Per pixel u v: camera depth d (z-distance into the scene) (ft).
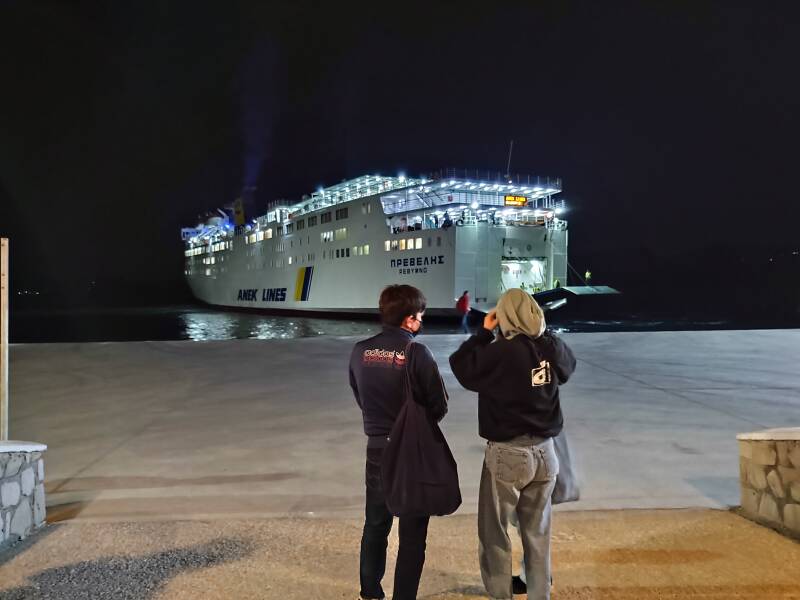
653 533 10.23
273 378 28.14
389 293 8.02
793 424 18.79
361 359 7.89
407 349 7.59
